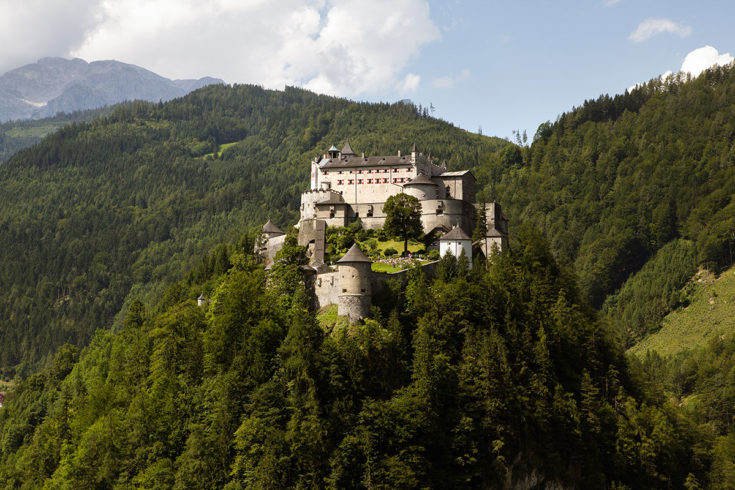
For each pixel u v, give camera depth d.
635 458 131.38
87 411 156.88
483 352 125.25
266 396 119.56
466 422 116.94
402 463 109.19
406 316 133.62
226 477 117.00
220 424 121.50
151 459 129.12
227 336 140.00
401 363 123.94
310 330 127.25
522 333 133.50
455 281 143.88
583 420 129.00
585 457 126.88
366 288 134.38
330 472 110.00
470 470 114.69
